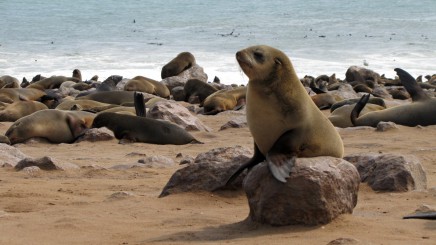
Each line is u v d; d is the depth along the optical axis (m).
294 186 7.11
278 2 130.62
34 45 58.47
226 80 40.91
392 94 32.00
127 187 10.36
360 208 8.34
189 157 13.41
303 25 83.25
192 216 7.89
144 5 120.38
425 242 6.33
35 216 7.95
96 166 12.00
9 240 6.72
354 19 91.88
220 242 6.56
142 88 30.09
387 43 62.34
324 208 7.12
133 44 60.75
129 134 17.25
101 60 49.34
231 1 133.38
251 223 7.40
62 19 90.06
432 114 19.16
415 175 9.80
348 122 19.83
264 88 7.49
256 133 7.69
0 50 54.03
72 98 27.53
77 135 17.72
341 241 6.16
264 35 70.88
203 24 84.94
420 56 53.66
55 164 11.72
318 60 50.81
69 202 8.98
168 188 9.41
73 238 6.85
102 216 7.94
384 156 10.07
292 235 6.77
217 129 20.33
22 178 11.05
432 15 97.19
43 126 17.41
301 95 7.65
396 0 131.00
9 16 92.62
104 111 19.91
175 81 35.75
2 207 8.72
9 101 26.98
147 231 7.17
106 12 103.81
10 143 17.23
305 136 7.59
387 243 6.32
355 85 33.69
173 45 60.50
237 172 7.98
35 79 36.56
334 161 7.42
